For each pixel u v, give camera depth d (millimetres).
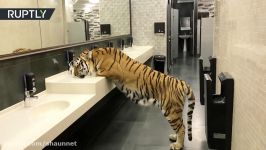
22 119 2018
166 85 3021
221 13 3062
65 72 3043
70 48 3254
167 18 6188
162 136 3393
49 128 1699
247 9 1730
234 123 2225
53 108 2322
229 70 2463
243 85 1859
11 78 2150
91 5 4156
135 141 3273
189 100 3041
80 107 2154
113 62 3064
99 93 2674
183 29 12008
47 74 2725
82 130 3518
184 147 3094
